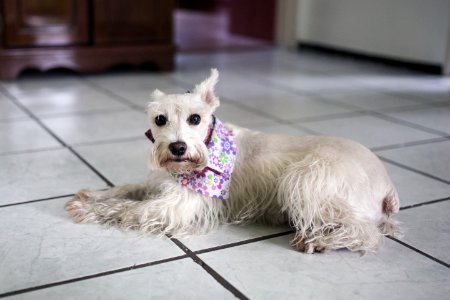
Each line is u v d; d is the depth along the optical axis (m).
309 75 2.77
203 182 1.03
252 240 1.03
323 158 1.02
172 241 1.01
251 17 3.93
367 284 0.89
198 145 0.98
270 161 1.07
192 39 3.86
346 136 1.72
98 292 0.85
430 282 0.90
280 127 1.80
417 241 1.03
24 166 1.38
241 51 3.52
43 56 2.42
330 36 3.44
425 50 2.87
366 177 1.01
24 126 1.74
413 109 2.09
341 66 3.04
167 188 1.05
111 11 2.53
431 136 1.73
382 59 3.12
